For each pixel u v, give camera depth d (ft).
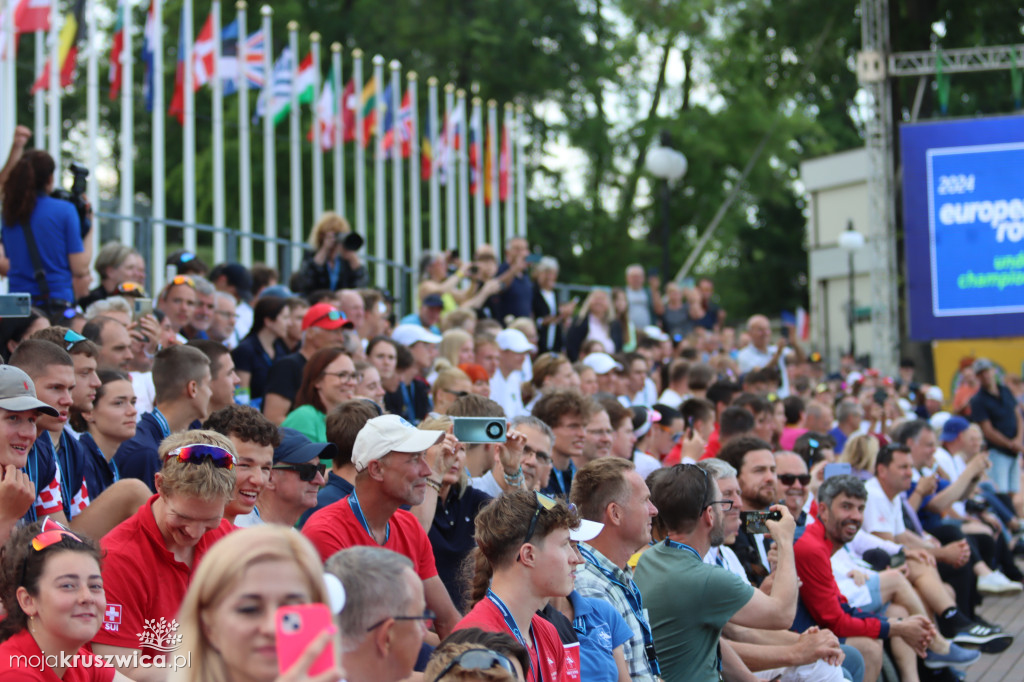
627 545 26.11
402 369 43.80
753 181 179.63
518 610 20.77
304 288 51.96
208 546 22.11
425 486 25.43
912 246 101.19
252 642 11.02
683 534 28.02
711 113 179.63
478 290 66.28
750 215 224.12
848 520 38.01
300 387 34.63
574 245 173.99
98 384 26.96
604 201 182.29
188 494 20.88
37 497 23.70
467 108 151.53
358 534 23.85
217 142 81.46
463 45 148.46
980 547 58.44
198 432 21.97
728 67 166.40
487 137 114.62
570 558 21.12
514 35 151.23
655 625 27.14
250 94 125.08
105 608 19.25
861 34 130.11
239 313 50.70
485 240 127.85
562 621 22.58
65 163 127.34
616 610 24.48
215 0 81.15
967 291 100.22
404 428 23.95
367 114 95.04
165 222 65.98
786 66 137.80
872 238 108.37
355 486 24.32
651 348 69.31
